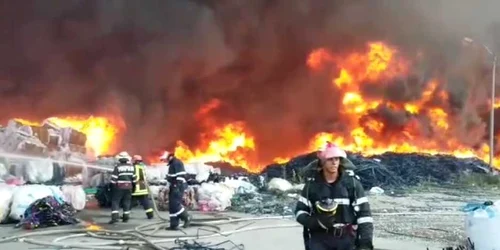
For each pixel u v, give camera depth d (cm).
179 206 981
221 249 763
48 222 1020
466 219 662
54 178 1348
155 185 1346
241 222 1067
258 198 1416
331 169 463
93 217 1149
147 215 1133
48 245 817
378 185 1731
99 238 881
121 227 1014
